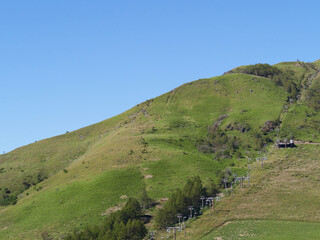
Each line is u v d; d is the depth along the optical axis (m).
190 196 123.94
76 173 161.88
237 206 120.56
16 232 124.06
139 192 138.25
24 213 135.38
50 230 121.25
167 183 144.38
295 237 96.56
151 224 117.75
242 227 106.31
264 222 107.81
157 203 130.75
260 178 141.50
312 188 127.88
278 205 117.69
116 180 146.00
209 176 149.00
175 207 119.00
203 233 106.25
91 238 103.44
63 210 131.12
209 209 121.62
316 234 97.19
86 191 140.38
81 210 129.38
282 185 132.75
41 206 137.50
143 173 152.12
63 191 143.88
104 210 128.25
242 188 134.25
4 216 137.88
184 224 114.12
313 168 146.12
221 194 132.62
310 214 109.94
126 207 117.44
